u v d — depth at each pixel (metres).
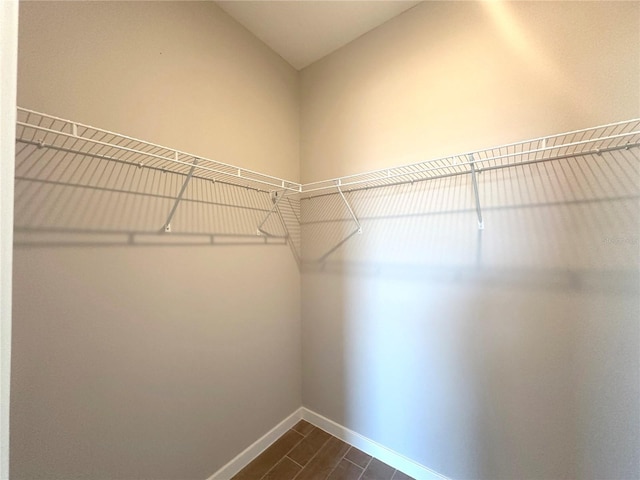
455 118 1.34
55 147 0.90
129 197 1.09
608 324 1.00
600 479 1.02
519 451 1.18
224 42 1.50
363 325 1.66
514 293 1.18
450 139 1.35
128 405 1.08
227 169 1.49
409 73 1.49
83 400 0.96
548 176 1.11
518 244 1.17
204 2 1.40
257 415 1.63
